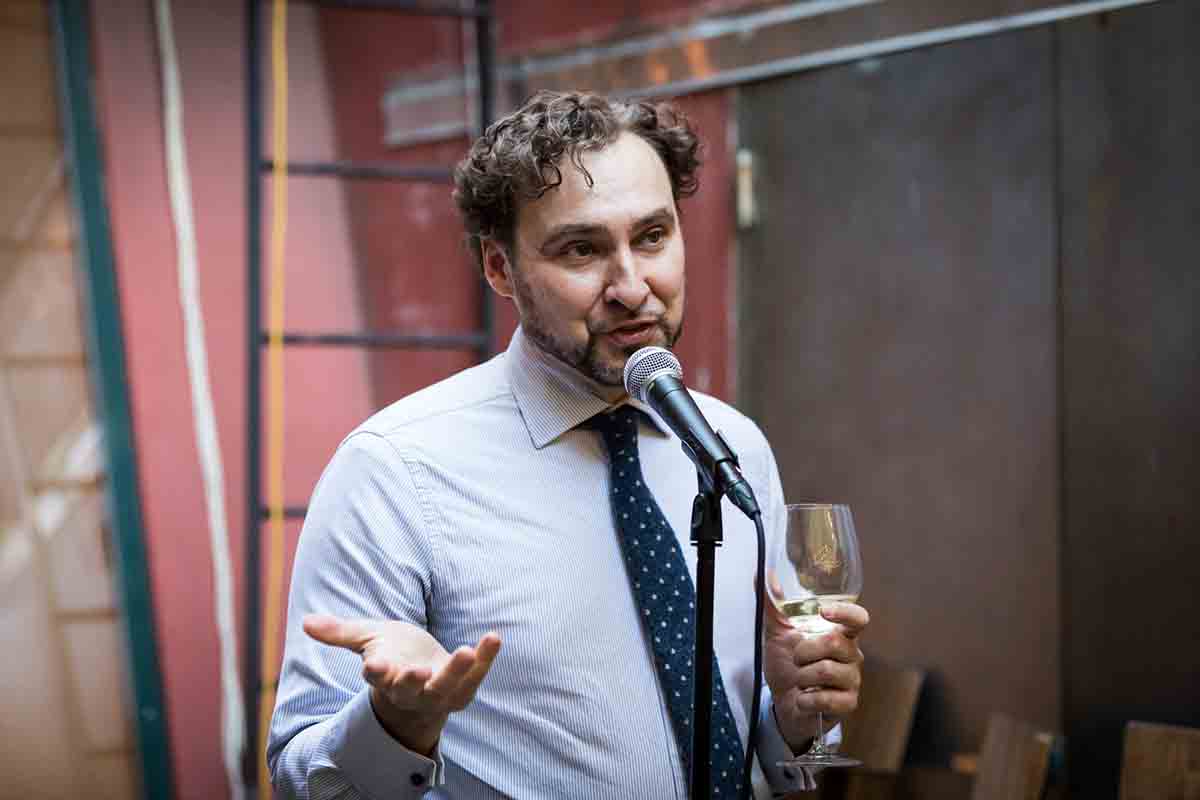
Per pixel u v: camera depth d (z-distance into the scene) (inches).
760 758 69.8
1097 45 112.7
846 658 63.8
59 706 155.9
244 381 161.2
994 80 118.7
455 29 160.6
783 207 133.1
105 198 157.6
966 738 120.6
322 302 163.3
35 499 156.8
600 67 147.6
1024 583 117.2
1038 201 116.3
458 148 160.2
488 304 155.9
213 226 161.2
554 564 66.1
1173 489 108.6
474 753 65.0
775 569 65.2
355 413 163.5
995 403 119.0
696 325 139.7
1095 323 113.0
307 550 67.4
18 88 156.6
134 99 159.2
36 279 157.2
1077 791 113.5
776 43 132.6
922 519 123.9
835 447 129.7
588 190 64.3
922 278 123.4
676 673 65.2
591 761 64.0
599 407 68.9
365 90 164.6
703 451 59.0
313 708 64.0
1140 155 110.3
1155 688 109.5
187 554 159.0
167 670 158.2
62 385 157.8
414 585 65.7
